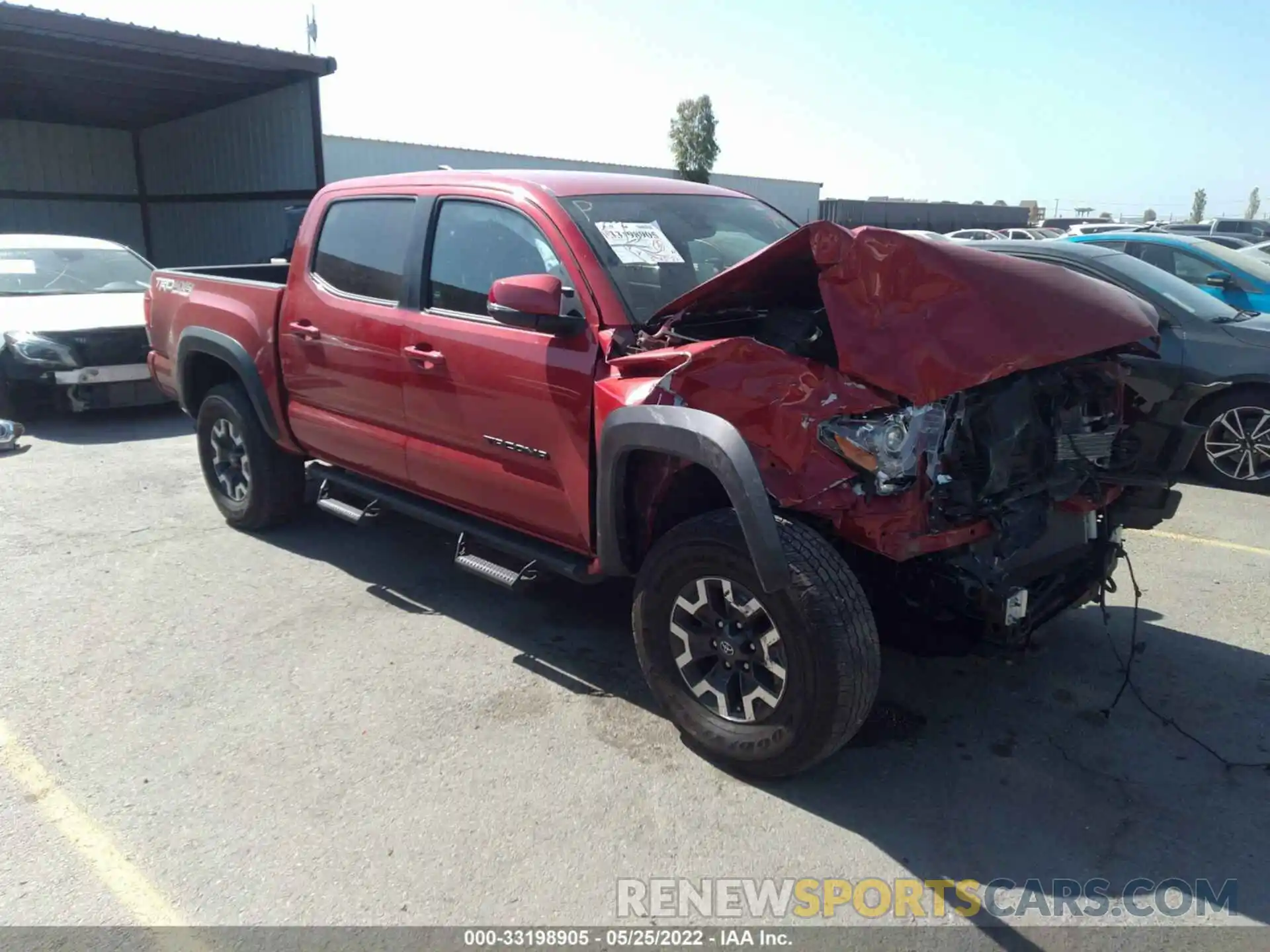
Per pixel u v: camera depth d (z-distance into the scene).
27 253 9.70
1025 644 3.52
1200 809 3.10
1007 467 3.20
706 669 3.35
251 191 17.55
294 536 5.73
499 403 3.83
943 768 3.33
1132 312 3.42
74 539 5.65
